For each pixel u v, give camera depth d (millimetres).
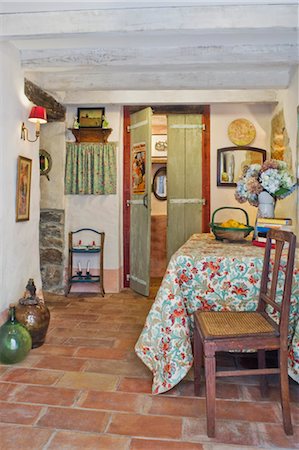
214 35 2859
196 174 4805
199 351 2143
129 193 4930
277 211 4035
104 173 4699
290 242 1794
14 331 2570
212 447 1687
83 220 4766
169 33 2543
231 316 2062
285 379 1802
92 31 2533
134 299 4418
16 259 3189
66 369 2479
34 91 3727
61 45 3117
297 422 1876
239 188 2922
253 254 2324
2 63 2922
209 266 2248
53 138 4699
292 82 3586
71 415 1934
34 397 2111
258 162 4715
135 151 4730
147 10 2486
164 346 2191
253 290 2227
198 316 2066
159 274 5781
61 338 3062
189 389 2227
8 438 1740
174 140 4805
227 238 2943
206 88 3836
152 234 5770
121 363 2580
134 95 4488
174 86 3842
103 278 4777
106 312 3857
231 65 3281
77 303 4227
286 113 3830
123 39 2994
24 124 3359
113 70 3609
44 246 4727
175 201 4828
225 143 4773
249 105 4711
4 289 2963
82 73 3811
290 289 1797
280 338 1797
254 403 2068
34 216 3594
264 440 1738
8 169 3033
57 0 2408
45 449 1665
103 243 4719
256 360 2654
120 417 1919
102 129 4590
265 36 2912
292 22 2424
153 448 1676
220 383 2305
